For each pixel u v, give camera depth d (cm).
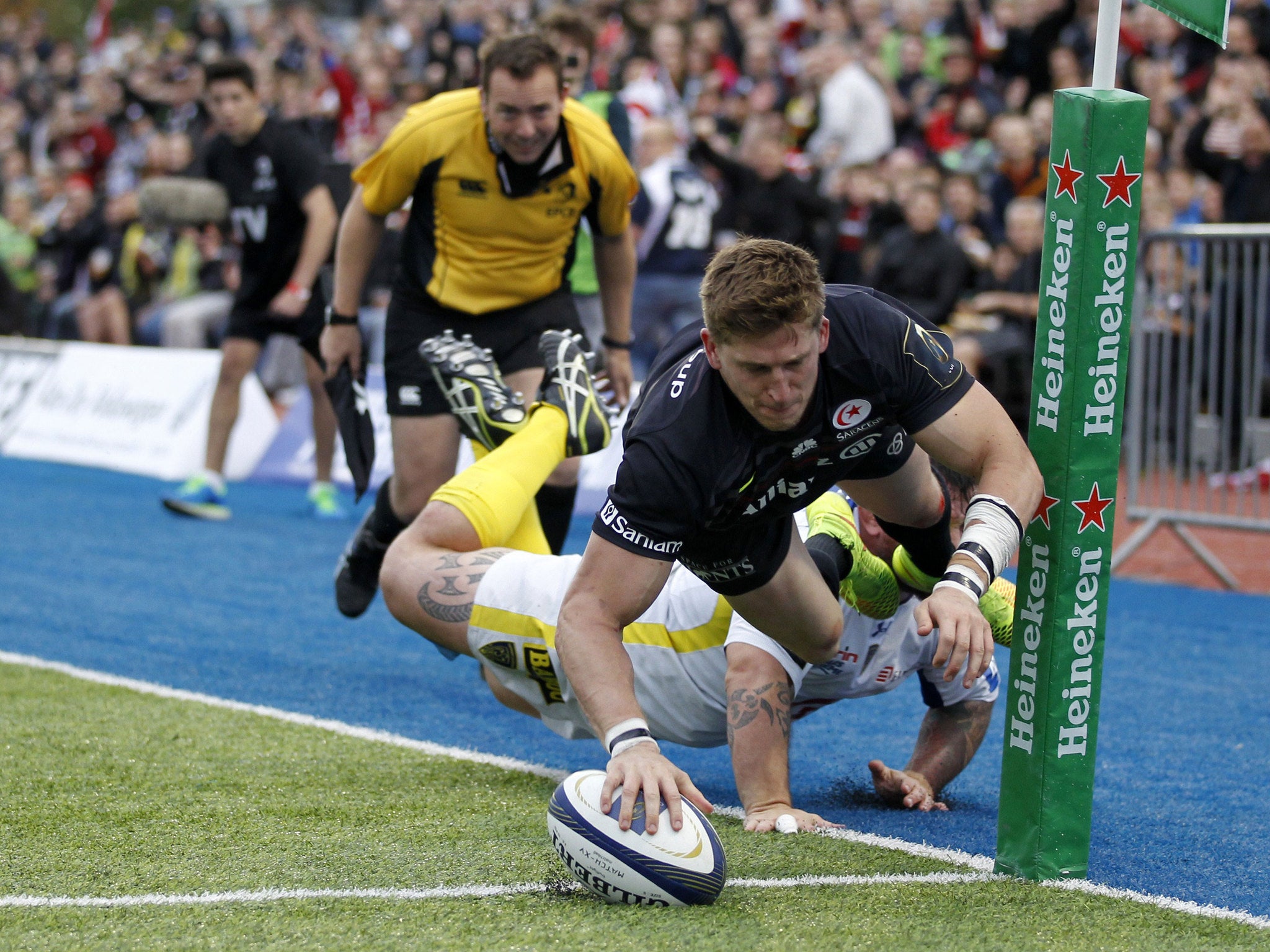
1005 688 1858
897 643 1298
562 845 985
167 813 1206
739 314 859
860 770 1453
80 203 5291
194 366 3884
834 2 4838
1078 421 996
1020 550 1042
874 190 3897
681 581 1277
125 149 6234
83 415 4094
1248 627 2253
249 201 2883
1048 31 4191
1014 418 3328
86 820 1181
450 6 5569
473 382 1550
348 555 1873
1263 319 2558
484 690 1756
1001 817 1079
